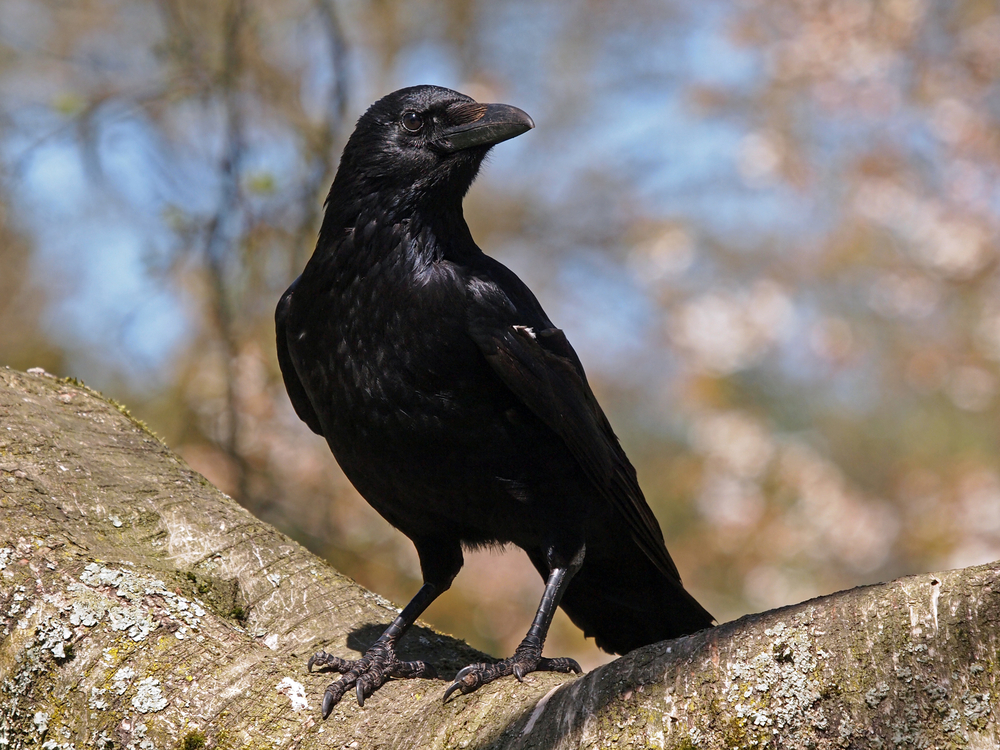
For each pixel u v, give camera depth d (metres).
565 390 5.98
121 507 6.19
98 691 4.75
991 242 18.47
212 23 12.31
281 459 12.23
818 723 3.84
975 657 3.70
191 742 4.63
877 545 18.11
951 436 20.02
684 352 19.33
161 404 13.36
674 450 20.30
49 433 6.40
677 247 20.19
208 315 11.54
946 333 19.70
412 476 5.95
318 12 11.02
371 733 4.69
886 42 18.39
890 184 18.62
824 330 19.44
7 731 4.81
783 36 19.16
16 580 5.13
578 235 22.53
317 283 6.02
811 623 3.99
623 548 6.63
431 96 6.26
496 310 5.83
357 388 5.82
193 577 6.04
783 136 19.14
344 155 6.34
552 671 5.52
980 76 18.19
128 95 11.54
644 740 4.02
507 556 14.17
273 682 4.86
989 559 17.70
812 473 18.41
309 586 6.41
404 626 6.01
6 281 16.61
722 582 18.31
